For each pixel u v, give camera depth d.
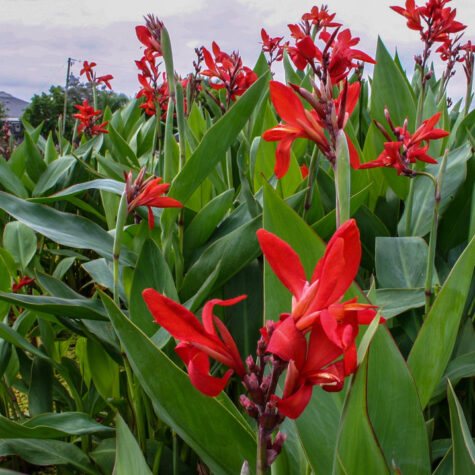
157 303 0.66
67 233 1.72
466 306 1.80
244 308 1.75
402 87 2.53
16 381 2.13
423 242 1.84
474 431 1.69
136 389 1.58
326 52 1.50
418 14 2.05
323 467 1.03
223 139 1.64
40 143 4.87
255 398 0.66
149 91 2.76
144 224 1.90
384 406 1.03
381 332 1.04
